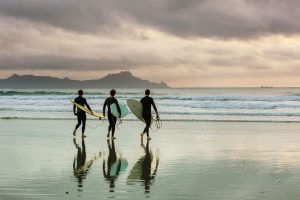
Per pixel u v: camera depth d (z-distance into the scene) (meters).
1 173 9.16
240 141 15.56
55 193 7.29
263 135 17.69
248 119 26.56
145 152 12.64
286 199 6.88
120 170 9.62
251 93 91.12
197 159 11.28
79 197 7.00
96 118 26.69
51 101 40.38
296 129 20.30
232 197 7.03
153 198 6.95
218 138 16.53
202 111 31.92
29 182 8.21
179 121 24.80
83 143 14.84
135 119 25.83
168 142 15.23
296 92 93.69
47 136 17.09
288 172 9.34
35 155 11.91
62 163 10.58
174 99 43.91
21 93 61.12
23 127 20.88
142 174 9.12
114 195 7.15
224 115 29.33
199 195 7.17
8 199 6.87
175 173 9.24
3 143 14.74
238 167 10.02
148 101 15.82
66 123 23.19
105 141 15.49
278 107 35.50
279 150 13.10
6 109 33.31
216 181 8.33
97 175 8.98
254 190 7.53
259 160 11.09
